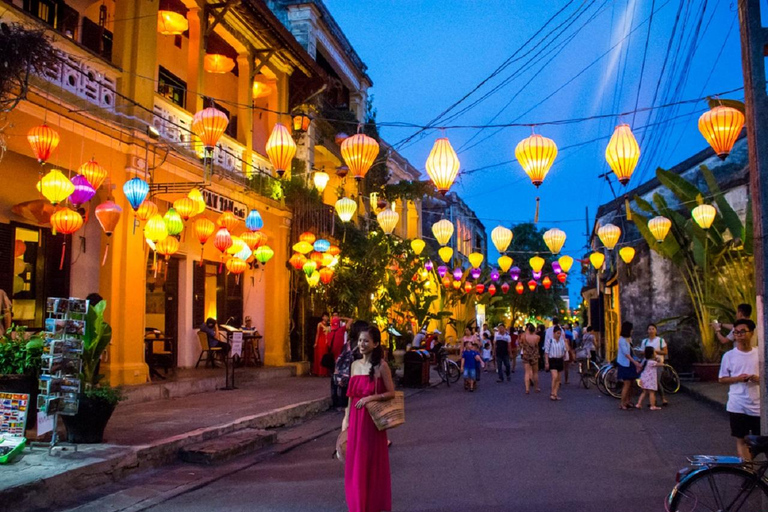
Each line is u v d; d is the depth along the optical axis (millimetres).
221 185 13938
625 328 12734
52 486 5695
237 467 7375
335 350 13008
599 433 9664
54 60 7633
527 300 42812
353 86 24375
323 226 18094
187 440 7812
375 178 23094
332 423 10844
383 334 22266
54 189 7973
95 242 11320
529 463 7531
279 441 9078
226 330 14711
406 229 29250
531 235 43531
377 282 19875
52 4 10672
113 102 10875
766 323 5285
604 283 26984
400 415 5262
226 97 16625
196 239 15727
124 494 6074
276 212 16703
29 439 7129
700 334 18750
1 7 8406
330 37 21812
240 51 15469
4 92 7359
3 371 6930
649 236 17297
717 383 15641
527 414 11852
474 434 9625
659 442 8898
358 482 5094
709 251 16359
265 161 16938
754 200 5453
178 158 12195
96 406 7094
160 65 14078
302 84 18469
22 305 10664
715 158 20453
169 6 13516
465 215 40938
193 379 12336
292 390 13039
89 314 7207
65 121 9484
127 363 10852
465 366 16766
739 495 4590
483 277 36844
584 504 5785
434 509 5660
